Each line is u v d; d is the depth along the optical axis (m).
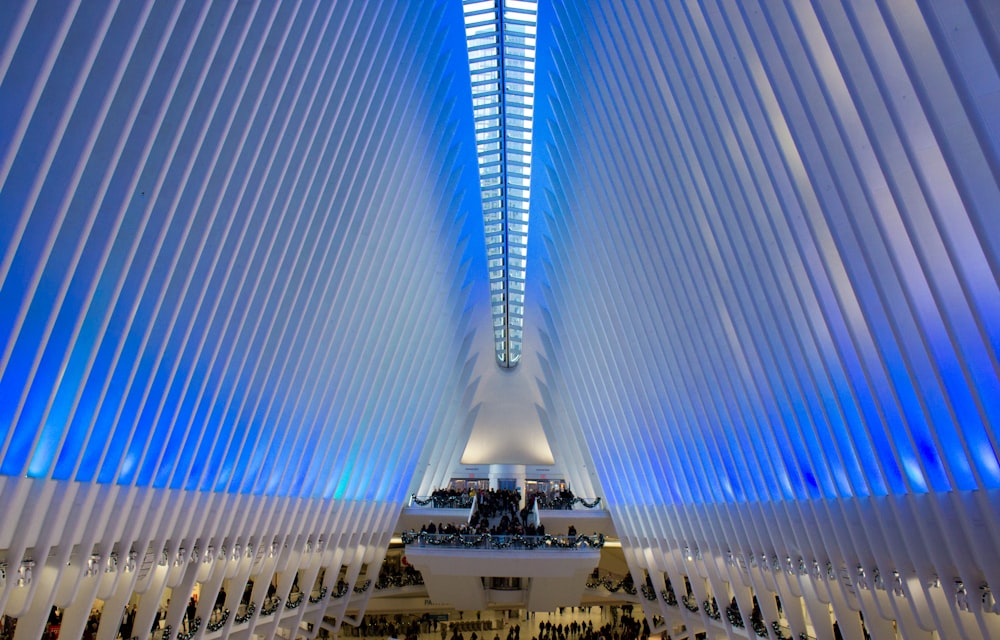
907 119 7.57
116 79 7.25
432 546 21.50
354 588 24.69
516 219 22.80
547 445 35.59
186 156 8.77
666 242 13.79
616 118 13.85
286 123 10.38
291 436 15.05
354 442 18.78
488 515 25.62
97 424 9.62
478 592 23.23
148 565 12.27
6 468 8.45
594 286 19.11
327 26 10.62
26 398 8.10
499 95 17.78
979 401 8.14
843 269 9.62
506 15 15.53
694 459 16.89
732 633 18.67
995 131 6.75
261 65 9.54
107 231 8.00
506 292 26.53
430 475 30.84
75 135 7.23
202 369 11.11
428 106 15.68
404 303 18.31
